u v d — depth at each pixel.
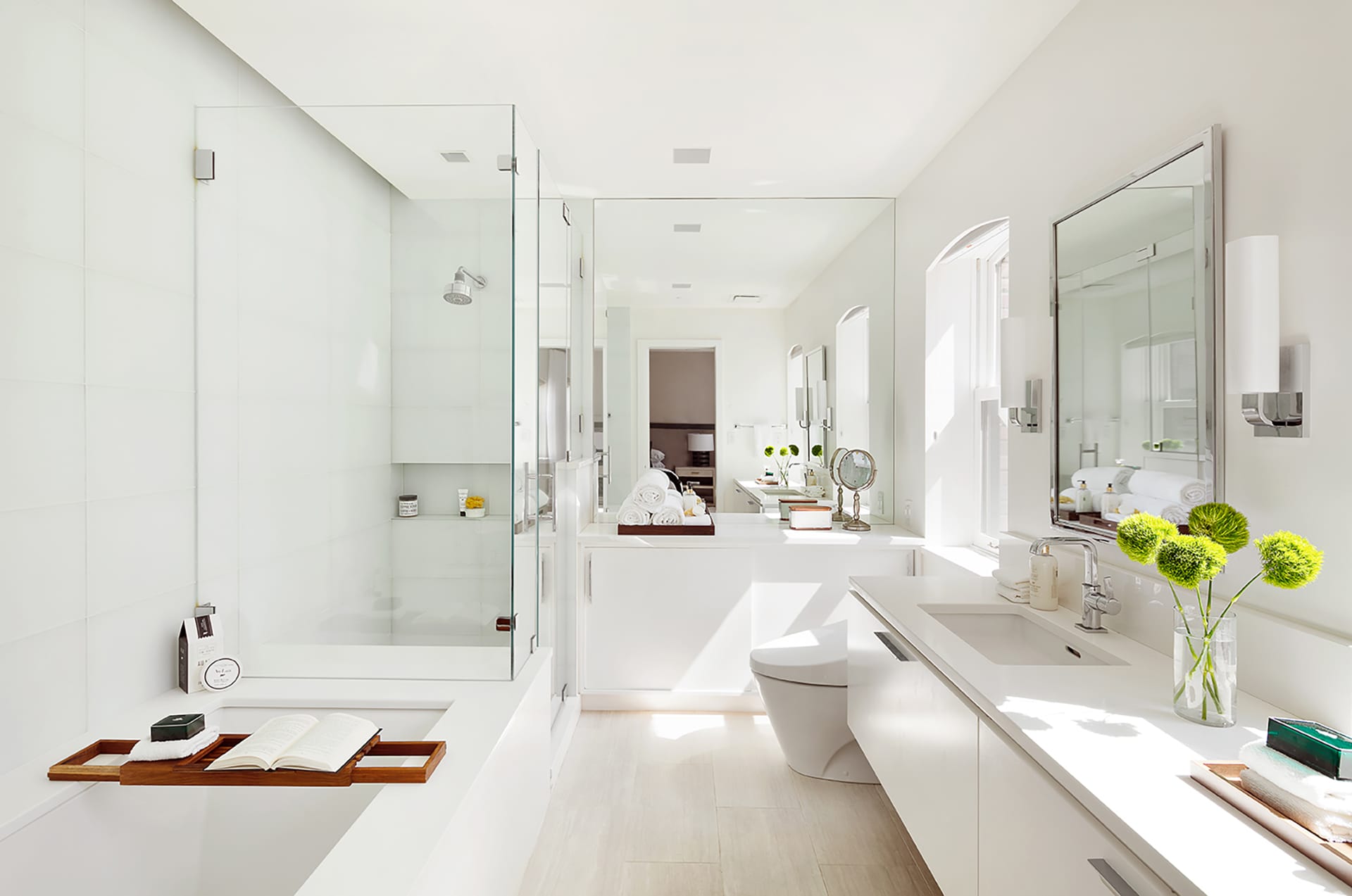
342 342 2.00
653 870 2.16
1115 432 1.80
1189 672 1.26
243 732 1.80
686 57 2.26
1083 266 1.94
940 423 3.27
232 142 1.95
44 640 1.51
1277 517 1.33
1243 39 1.39
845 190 3.60
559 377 3.09
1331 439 1.21
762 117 2.72
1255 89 1.36
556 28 2.07
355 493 2.02
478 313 2.01
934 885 2.08
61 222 1.53
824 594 3.38
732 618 3.40
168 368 1.83
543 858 2.22
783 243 3.88
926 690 1.72
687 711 3.40
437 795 1.34
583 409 3.93
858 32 2.12
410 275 2.01
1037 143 2.22
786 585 3.39
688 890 2.06
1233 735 1.20
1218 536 1.27
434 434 2.03
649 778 2.74
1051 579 2.03
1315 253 1.24
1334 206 1.20
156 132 1.81
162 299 1.81
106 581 1.65
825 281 3.88
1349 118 1.17
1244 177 1.39
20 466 1.45
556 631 3.05
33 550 1.48
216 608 1.94
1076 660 1.78
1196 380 1.50
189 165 1.92
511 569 2.02
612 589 3.41
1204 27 1.50
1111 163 1.84
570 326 3.42
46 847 1.36
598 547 3.40
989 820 1.35
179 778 1.40
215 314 1.93
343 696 1.83
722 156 3.14
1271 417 1.30
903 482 3.63
